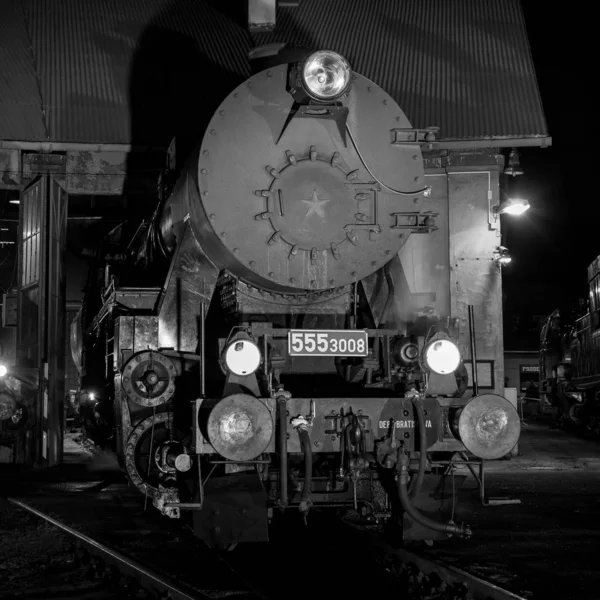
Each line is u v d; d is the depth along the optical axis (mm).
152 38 13742
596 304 19984
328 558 6328
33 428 13016
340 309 7090
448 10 14234
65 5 13930
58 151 13383
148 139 12594
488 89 13094
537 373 36438
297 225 6707
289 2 13258
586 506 9047
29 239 14047
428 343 6418
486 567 5988
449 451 6391
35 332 13617
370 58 13320
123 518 8273
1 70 12812
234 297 6941
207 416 5992
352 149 6922
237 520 6059
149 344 7020
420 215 7008
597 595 5301
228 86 13062
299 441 6000
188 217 7020
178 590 4969
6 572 6016
